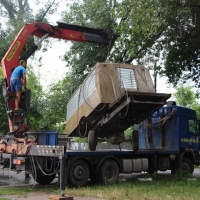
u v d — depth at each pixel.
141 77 12.07
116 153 12.85
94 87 11.83
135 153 13.59
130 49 16.61
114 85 11.61
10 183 13.16
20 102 12.01
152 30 14.16
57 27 14.08
